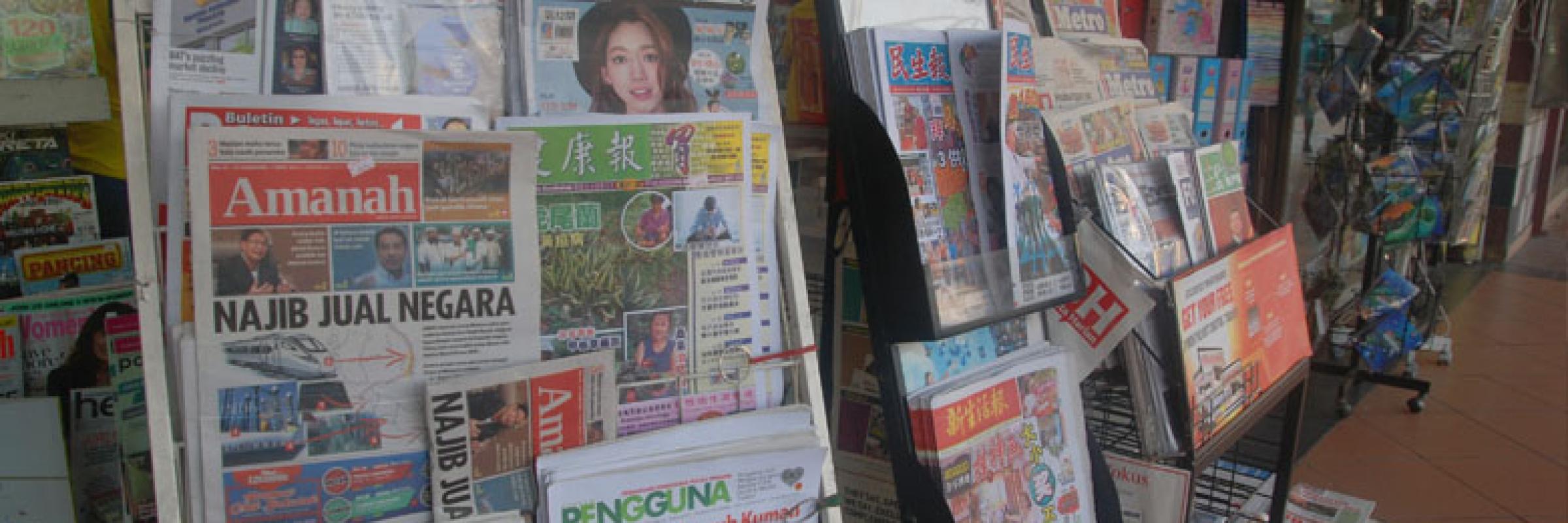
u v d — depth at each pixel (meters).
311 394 0.86
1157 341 1.58
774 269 1.10
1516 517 3.08
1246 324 1.80
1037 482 1.40
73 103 1.50
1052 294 1.41
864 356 1.55
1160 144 1.93
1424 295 4.29
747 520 1.03
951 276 1.25
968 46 1.34
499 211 0.91
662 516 0.99
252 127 0.82
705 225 1.04
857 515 1.62
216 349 0.83
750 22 1.10
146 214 0.83
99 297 1.49
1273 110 3.46
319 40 0.90
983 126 1.36
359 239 0.87
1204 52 2.96
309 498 0.87
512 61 0.99
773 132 1.09
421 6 0.95
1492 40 4.46
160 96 0.84
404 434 0.90
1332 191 3.90
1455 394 4.16
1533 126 7.21
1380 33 3.83
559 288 0.96
